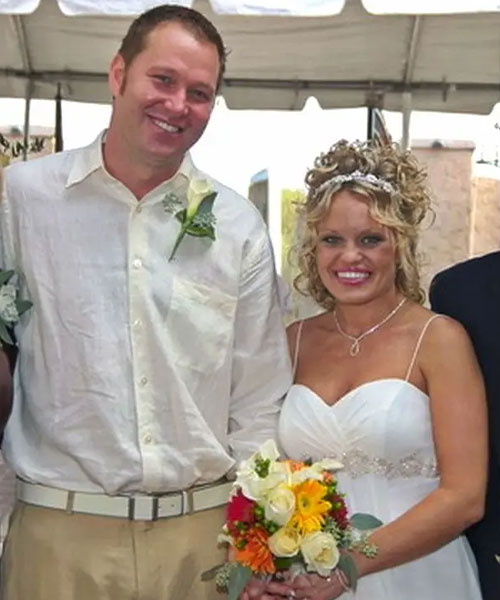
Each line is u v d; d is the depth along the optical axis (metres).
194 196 2.77
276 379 2.97
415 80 6.53
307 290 3.04
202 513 2.83
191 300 2.79
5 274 2.68
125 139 2.71
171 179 2.81
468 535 2.94
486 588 2.86
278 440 2.94
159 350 2.73
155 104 2.66
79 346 2.72
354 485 2.78
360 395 2.80
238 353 2.91
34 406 2.77
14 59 6.39
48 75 6.54
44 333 2.74
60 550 2.73
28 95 6.56
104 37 6.03
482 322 2.86
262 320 2.92
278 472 2.44
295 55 6.22
